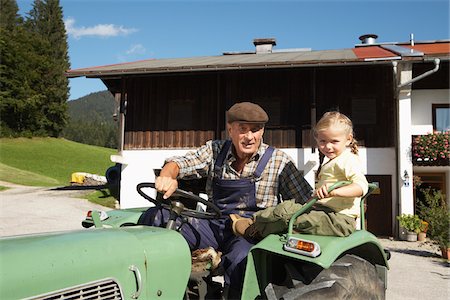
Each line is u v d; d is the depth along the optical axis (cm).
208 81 1535
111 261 214
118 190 2017
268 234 280
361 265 285
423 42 1811
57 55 6906
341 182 271
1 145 4888
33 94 5422
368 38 1919
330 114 322
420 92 1405
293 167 332
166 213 311
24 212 1478
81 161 4741
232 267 279
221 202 327
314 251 244
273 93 1480
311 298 248
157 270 234
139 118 1561
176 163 323
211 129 1521
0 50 5072
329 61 1309
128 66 1530
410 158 1305
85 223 432
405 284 704
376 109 1426
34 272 183
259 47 1969
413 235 1242
